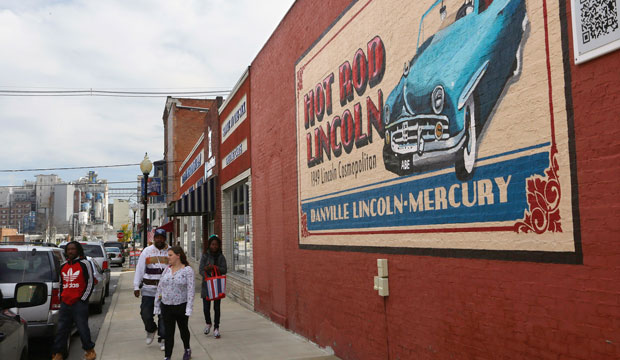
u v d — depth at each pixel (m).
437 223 5.07
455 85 4.80
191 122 35.06
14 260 8.31
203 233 19.95
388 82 6.08
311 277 8.52
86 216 199.00
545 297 3.74
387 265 6.04
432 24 5.21
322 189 8.05
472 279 4.54
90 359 7.61
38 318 8.03
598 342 3.31
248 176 13.02
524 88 3.95
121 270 34.22
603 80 3.32
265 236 11.36
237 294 14.24
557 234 3.64
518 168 4.01
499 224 4.21
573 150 3.52
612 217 3.24
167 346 7.36
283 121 10.05
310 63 8.60
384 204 6.13
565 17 3.60
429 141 5.21
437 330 5.05
